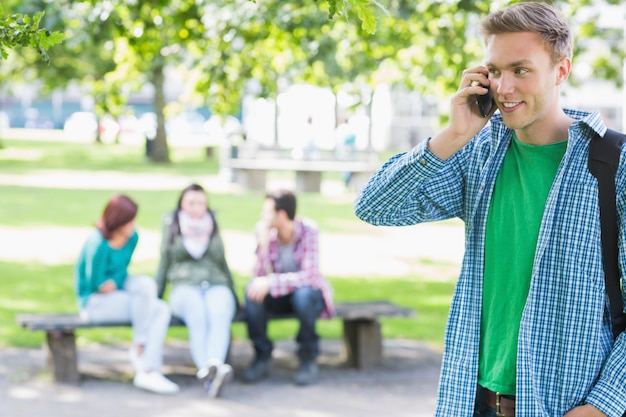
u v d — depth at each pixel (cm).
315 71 1122
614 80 1223
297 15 900
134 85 1267
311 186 2522
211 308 750
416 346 917
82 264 757
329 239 1695
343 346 859
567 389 291
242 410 704
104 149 4562
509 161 305
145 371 753
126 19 870
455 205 319
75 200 2188
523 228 297
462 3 806
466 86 300
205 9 917
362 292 1183
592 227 288
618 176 287
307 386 775
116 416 681
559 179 290
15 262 1348
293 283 779
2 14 287
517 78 288
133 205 757
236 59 1016
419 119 4975
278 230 785
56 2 827
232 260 1398
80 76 3272
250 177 2495
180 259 771
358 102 1174
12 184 2553
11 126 7331
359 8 295
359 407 716
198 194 771
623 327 296
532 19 285
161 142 3634
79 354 862
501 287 301
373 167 2583
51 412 686
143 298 754
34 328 747
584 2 1044
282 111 4231
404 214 321
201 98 1182
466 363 307
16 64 3353
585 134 290
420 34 1080
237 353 880
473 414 311
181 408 707
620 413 285
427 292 1200
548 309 293
